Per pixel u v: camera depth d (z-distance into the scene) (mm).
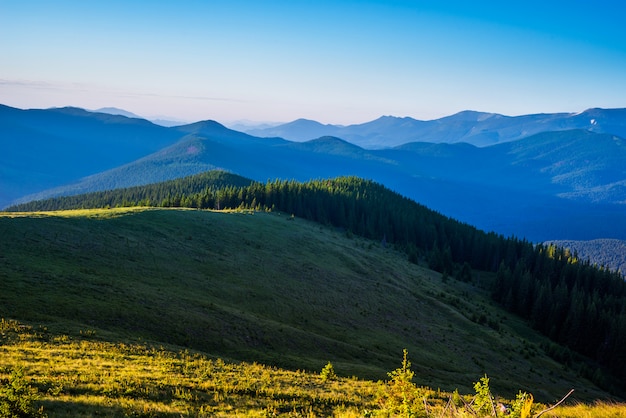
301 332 51156
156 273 58531
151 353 30047
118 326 36844
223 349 40000
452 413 11406
